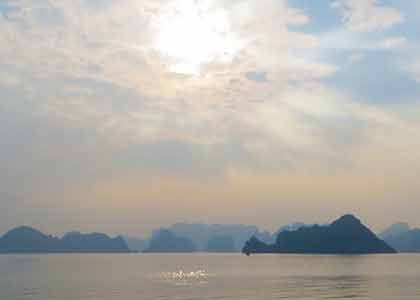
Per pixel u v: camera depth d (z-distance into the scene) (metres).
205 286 136.88
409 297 104.88
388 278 165.12
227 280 160.00
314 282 149.12
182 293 116.81
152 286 137.50
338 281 152.75
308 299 103.44
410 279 159.75
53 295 115.25
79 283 149.88
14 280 164.38
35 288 133.62
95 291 123.56
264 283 146.50
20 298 109.62
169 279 166.62
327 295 110.50
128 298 107.44
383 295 109.31
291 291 120.19
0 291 125.06
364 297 105.88
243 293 115.69
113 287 135.38
